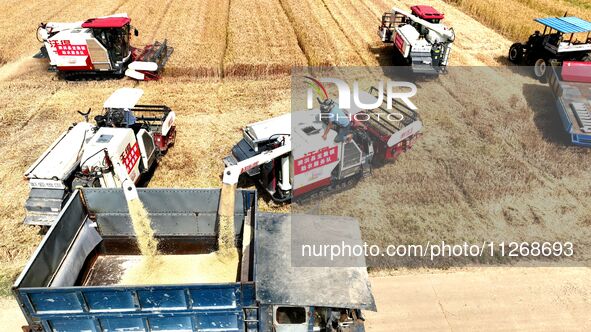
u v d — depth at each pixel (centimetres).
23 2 2583
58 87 1627
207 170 1196
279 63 1786
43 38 1602
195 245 823
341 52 1923
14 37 2042
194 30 2144
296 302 592
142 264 802
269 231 701
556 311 822
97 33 1546
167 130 1207
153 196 766
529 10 2447
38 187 902
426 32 1784
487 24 2378
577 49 1670
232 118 1445
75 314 588
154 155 1152
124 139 978
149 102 1520
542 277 888
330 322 614
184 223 799
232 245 803
